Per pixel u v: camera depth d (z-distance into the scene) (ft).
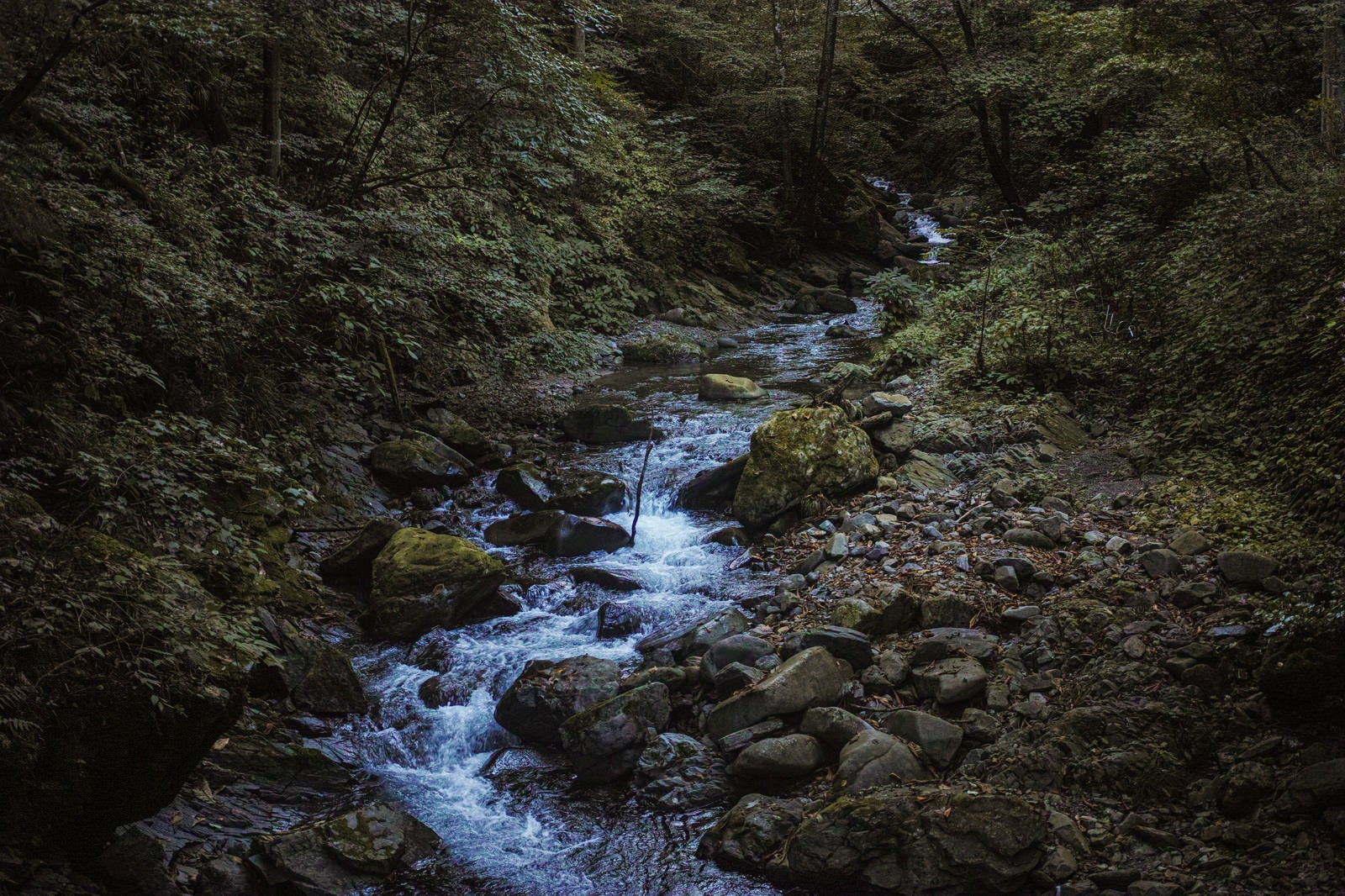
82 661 13.38
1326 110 36.40
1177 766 14.97
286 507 24.25
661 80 80.33
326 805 16.85
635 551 25.58
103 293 22.22
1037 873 13.55
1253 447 24.14
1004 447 27.32
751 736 17.02
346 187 35.27
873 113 99.60
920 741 16.05
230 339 25.66
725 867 14.92
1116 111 59.72
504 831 16.47
